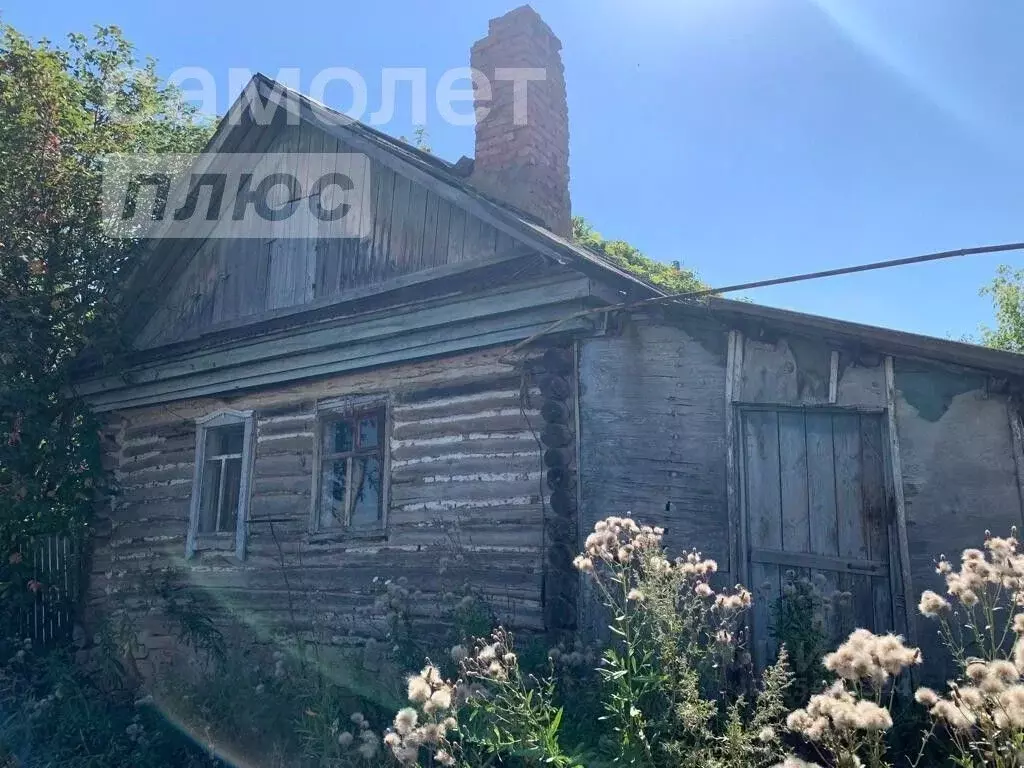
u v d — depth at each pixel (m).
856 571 5.22
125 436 10.04
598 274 5.81
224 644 7.49
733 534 5.55
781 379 5.62
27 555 9.30
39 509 9.08
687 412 5.84
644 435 5.91
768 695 3.50
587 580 5.74
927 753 3.78
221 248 9.63
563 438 6.13
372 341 7.59
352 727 5.15
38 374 9.84
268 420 8.56
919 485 5.13
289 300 8.77
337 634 7.38
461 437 6.98
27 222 9.93
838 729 2.51
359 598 7.32
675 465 5.80
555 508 6.03
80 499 9.62
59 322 9.88
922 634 4.93
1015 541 3.55
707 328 5.88
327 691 4.83
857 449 5.37
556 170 8.38
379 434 7.77
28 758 5.85
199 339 9.30
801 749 3.71
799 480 5.51
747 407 5.71
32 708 6.54
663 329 6.00
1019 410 4.95
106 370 9.84
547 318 6.36
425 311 7.14
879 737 2.59
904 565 5.04
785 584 5.40
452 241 7.45
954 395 5.14
